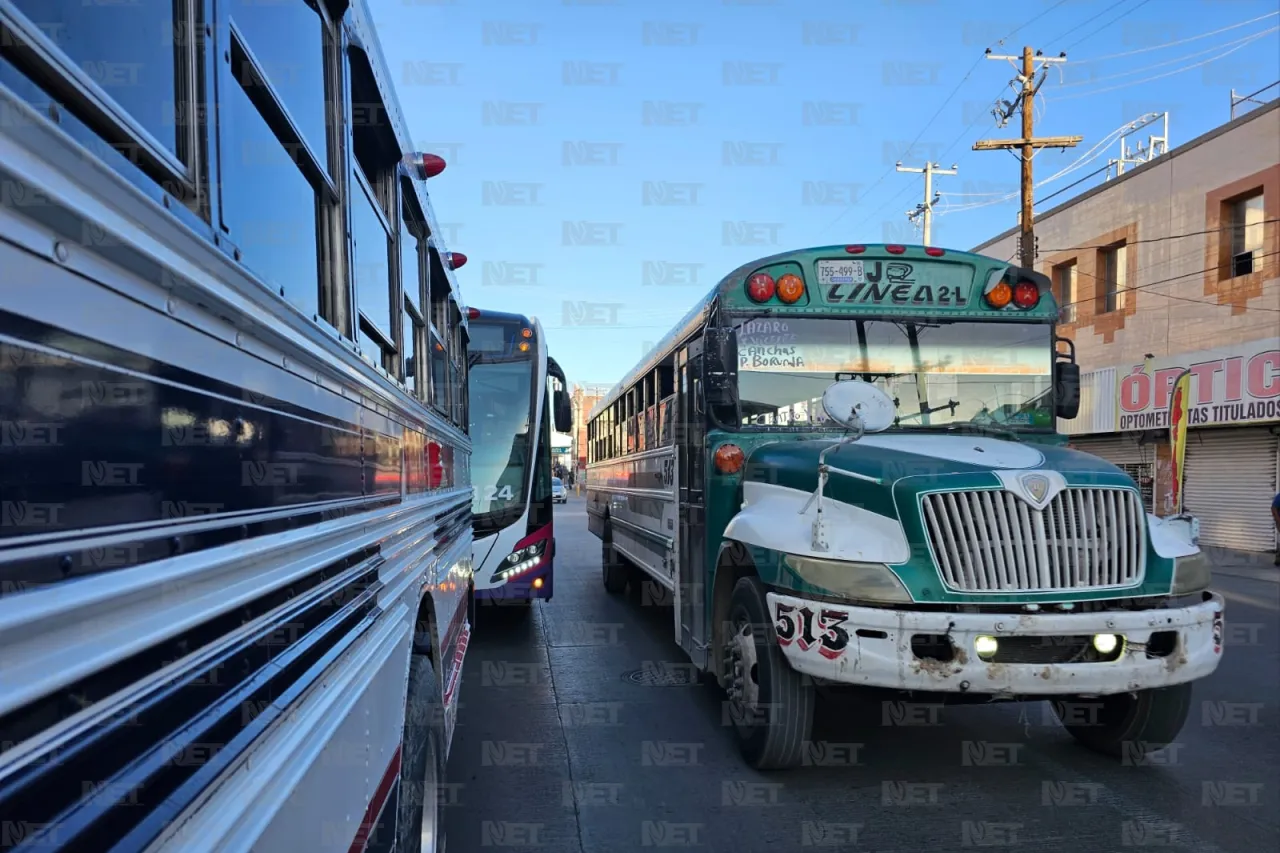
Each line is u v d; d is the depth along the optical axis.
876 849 3.62
